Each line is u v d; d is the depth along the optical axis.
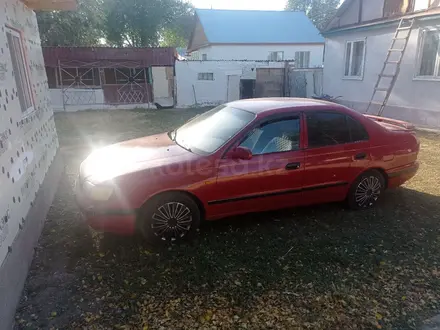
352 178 4.48
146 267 3.35
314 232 4.09
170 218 3.70
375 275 3.29
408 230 4.16
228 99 18.70
